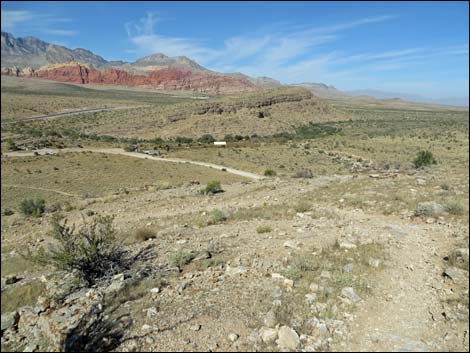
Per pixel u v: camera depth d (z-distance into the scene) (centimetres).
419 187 1928
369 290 739
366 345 563
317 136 13888
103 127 14938
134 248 1143
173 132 14325
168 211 1927
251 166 7606
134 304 707
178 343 566
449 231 1178
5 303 891
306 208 1609
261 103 18375
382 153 8925
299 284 766
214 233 1280
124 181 6016
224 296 721
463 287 755
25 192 5194
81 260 884
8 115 16238
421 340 580
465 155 7625
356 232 1177
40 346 615
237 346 555
